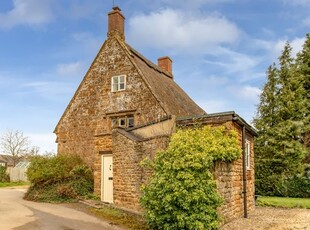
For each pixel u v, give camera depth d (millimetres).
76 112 18859
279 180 19391
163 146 10414
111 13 18609
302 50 24297
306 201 15812
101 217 10570
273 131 20766
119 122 17156
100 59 18500
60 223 9414
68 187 14797
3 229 8328
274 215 11688
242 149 11477
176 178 8492
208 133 9883
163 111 15344
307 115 22188
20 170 34500
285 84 21672
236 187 10695
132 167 11922
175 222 8383
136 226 9328
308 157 21906
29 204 13391
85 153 18031
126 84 17047
